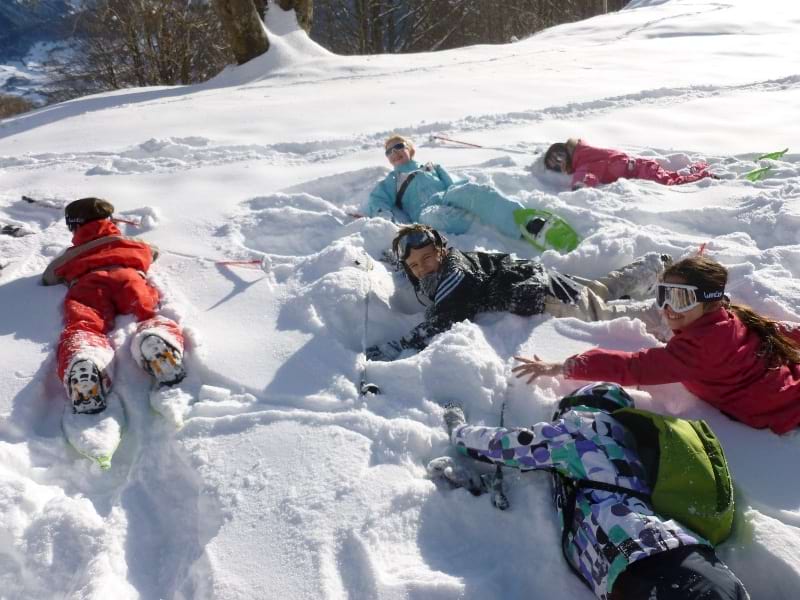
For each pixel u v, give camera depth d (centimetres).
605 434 239
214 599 217
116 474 286
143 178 596
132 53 2489
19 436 296
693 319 275
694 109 734
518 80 955
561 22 3388
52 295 388
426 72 1120
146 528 263
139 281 376
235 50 1332
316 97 928
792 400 267
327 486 253
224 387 317
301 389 309
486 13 3331
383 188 522
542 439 245
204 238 460
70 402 310
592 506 220
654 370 279
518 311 350
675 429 231
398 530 239
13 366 330
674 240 423
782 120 668
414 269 368
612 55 1188
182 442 283
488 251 423
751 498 243
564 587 221
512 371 307
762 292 350
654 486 223
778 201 447
